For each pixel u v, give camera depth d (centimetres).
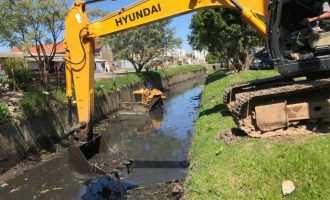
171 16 1125
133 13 1112
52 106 2050
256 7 1173
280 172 750
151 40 4650
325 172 698
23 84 2241
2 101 1841
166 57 5141
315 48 918
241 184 777
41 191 1302
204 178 883
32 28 2405
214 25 3169
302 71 938
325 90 940
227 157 938
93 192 1224
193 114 2647
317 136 866
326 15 896
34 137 1772
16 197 1266
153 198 1094
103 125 2488
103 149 1066
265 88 1100
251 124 1000
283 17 948
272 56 959
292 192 687
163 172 1337
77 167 952
